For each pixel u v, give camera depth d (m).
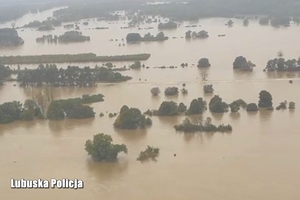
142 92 175.75
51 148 128.12
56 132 140.50
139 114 142.00
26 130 143.50
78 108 152.12
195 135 133.62
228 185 103.88
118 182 107.56
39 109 156.00
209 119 138.12
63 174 112.50
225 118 146.12
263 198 98.38
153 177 109.12
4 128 146.00
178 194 101.06
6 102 161.62
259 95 156.38
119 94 175.00
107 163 117.75
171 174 110.06
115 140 132.00
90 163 118.06
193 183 105.38
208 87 171.62
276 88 173.12
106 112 156.12
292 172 108.56
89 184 107.19
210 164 114.25
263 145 123.81
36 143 132.38
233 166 112.62
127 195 101.75
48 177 111.00
